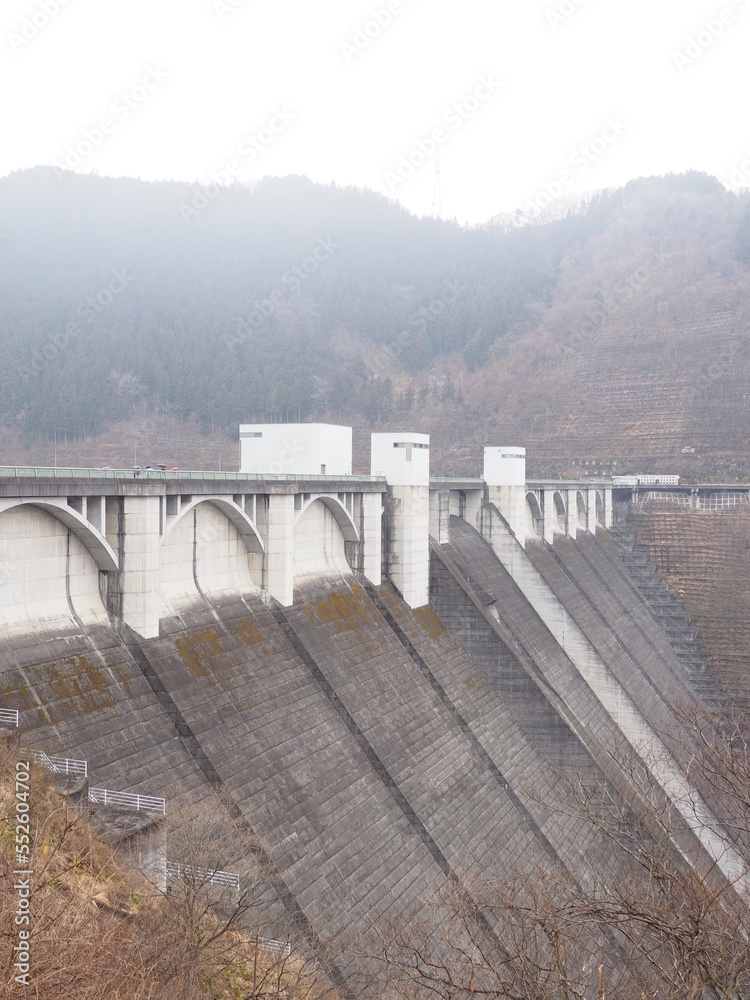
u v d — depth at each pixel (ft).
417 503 185.57
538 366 604.90
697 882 69.31
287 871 104.37
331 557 170.91
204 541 131.85
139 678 107.96
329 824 116.37
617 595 323.57
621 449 516.73
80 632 104.73
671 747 221.66
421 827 130.31
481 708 172.96
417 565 185.68
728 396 518.37
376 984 91.15
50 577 102.94
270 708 123.95
